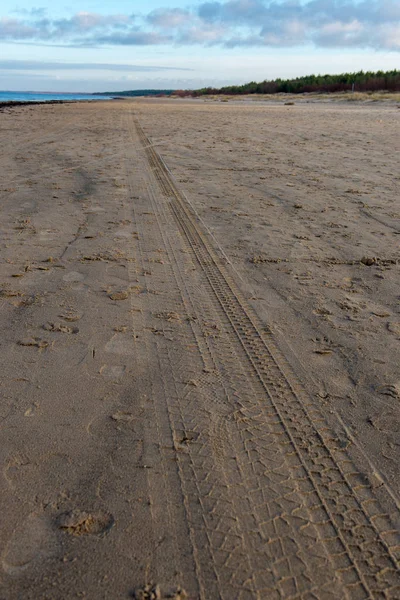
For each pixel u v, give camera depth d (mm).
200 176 9438
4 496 2094
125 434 2500
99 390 2859
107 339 3439
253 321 3793
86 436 2475
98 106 39656
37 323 3629
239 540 1917
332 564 1839
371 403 2830
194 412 2693
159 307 3975
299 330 3668
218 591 1720
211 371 3104
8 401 2730
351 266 4992
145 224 6270
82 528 1950
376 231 6125
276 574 1790
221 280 4574
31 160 10867
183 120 23031
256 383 2994
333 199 7711
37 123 20625
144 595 1695
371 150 12812
